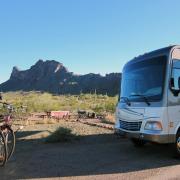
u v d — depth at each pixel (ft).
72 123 65.87
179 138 34.04
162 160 33.42
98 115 82.89
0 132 29.99
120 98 38.17
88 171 28.76
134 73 37.17
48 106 106.32
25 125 60.49
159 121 32.96
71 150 38.01
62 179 26.35
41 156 34.42
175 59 33.94
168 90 33.32
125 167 30.32
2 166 29.94
